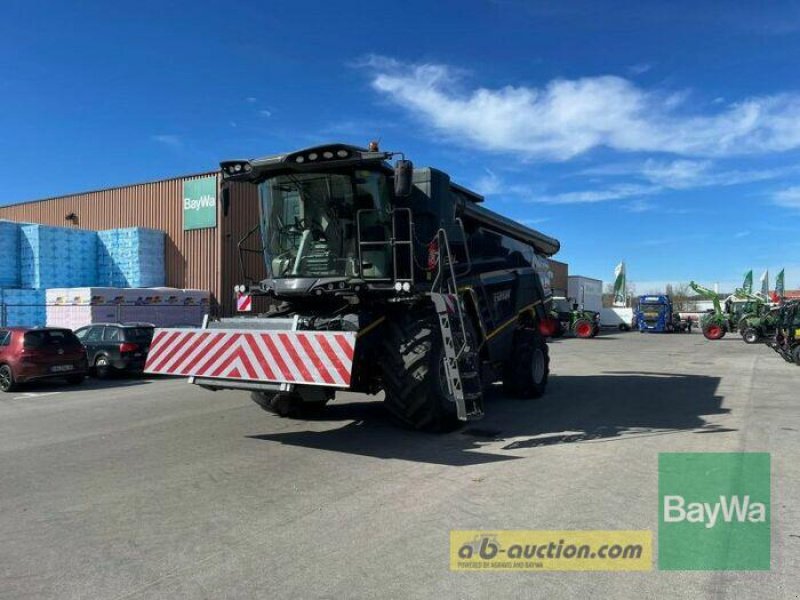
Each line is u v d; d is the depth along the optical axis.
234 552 4.20
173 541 4.41
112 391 13.37
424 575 3.85
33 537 4.51
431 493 5.50
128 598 3.56
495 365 10.71
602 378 14.88
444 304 7.41
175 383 14.80
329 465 6.48
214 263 24.52
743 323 33.00
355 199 7.78
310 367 6.62
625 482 5.84
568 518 4.87
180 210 25.52
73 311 20.64
